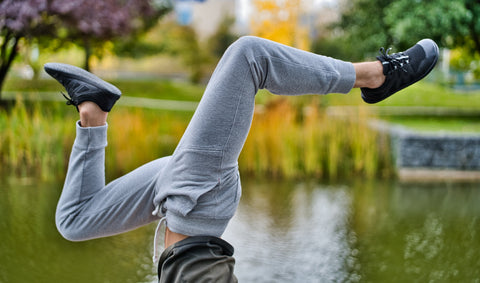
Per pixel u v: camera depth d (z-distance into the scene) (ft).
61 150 21.12
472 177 22.97
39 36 27.40
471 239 14.24
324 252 12.85
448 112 39.75
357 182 21.98
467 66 45.19
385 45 35.81
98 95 4.21
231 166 4.10
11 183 19.61
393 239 14.12
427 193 20.07
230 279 4.31
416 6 30.48
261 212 16.74
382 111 40.11
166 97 49.70
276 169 22.81
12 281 10.67
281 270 11.49
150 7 31.60
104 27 27.30
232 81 3.89
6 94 39.22
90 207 4.44
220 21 61.52
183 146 4.05
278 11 33.96
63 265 11.69
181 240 4.17
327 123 23.62
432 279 11.21
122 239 13.73
